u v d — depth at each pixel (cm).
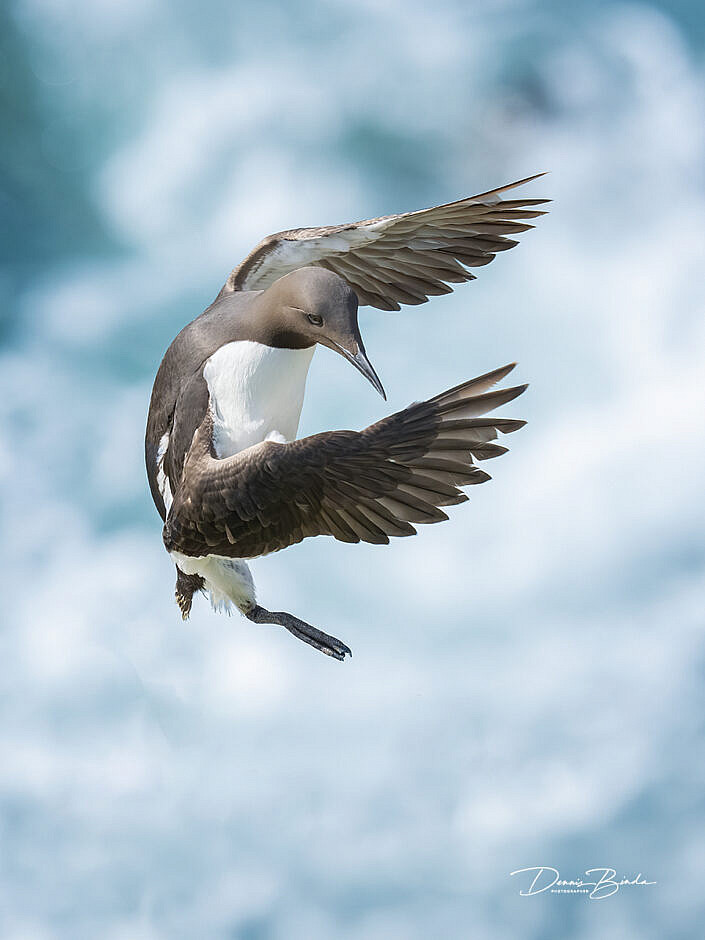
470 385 569
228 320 704
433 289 801
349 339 660
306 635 771
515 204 751
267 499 622
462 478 575
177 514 666
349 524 612
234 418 683
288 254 779
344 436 594
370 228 758
